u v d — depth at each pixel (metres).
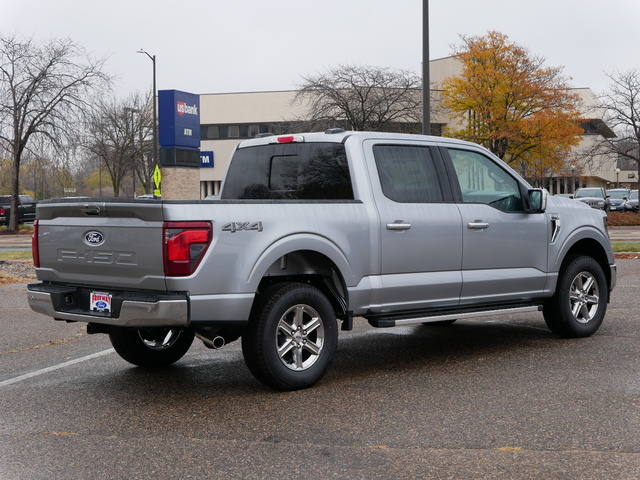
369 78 43.75
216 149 75.62
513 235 7.44
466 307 7.19
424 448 4.52
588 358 6.93
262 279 6.17
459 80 39.12
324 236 6.12
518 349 7.50
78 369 6.98
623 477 4.00
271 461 4.35
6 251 23.25
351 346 7.92
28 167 41.62
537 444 4.55
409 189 6.80
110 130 55.16
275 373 5.85
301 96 46.59
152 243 5.46
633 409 5.22
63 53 36.16
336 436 4.79
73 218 6.01
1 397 5.96
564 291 7.84
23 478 4.16
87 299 5.98
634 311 9.72
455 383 6.12
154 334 7.02
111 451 4.59
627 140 42.19
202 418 5.27
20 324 9.52
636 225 35.69
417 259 6.73
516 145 39.25
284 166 7.05
